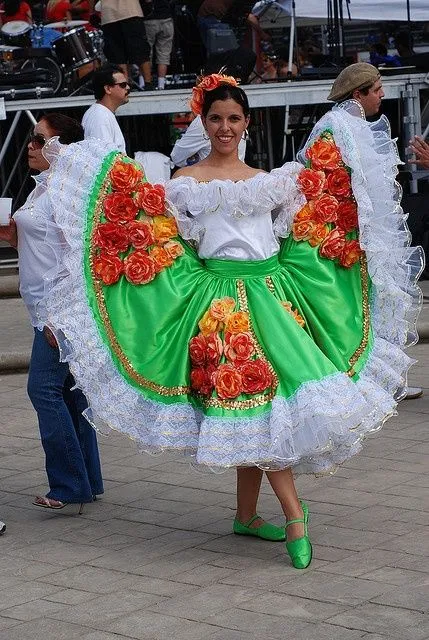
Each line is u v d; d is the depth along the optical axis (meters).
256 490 5.04
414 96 12.38
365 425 4.72
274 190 4.75
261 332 4.71
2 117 11.16
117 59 12.07
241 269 4.82
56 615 4.29
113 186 4.87
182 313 4.83
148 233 4.82
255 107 12.07
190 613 4.23
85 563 4.85
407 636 3.92
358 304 4.98
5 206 5.22
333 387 4.61
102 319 4.88
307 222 4.91
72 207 4.91
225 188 4.71
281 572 4.62
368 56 15.07
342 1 13.41
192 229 4.83
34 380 5.41
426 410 7.17
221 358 4.70
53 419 5.40
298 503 4.75
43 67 11.93
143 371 4.81
